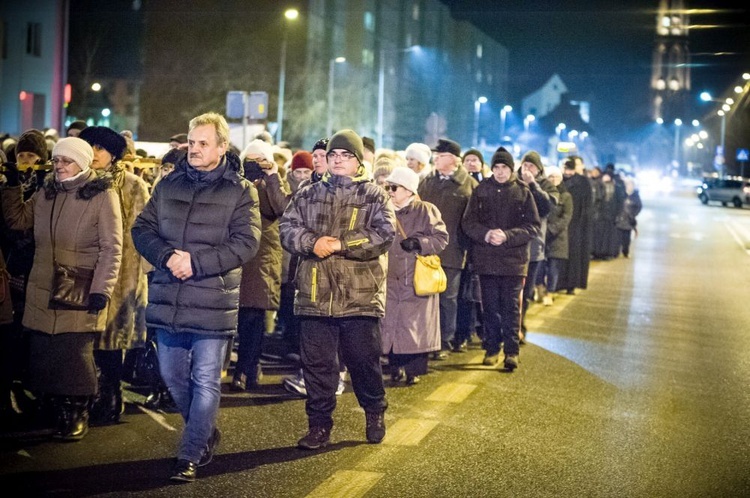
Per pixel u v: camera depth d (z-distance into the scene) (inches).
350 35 2181.3
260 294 313.9
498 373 355.9
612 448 259.1
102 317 243.4
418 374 320.8
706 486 229.5
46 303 240.5
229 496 211.8
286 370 353.7
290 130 1924.2
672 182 3740.2
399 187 309.4
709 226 1456.7
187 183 226.4
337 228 246.2
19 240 261.7
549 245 552.7
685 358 398.9
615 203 885.2
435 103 2849.4
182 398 230.7
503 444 259.4
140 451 244.8
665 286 671.8
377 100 2362.2
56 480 219.9
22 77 1562.5
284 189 321.4
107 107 1910.7
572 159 580.7
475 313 422.9
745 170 3582.7
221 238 223.9
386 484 222.2
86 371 244.5
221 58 1909.4
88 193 241.0
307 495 213.2
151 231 224.7
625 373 363.3
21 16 1553.9
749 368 380.8
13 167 261.9
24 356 276.8
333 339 251.3
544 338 439.5
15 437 253.8
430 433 268.7
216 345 224.7
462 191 367.6
